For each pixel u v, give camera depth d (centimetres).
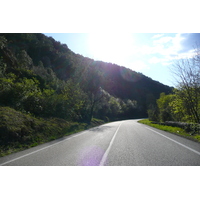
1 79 1505
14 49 3453
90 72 3594
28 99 1595
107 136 1217
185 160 568
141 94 11525
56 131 1331
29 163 560
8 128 918
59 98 2014
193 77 1738
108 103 5691
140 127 2084
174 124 1809
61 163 556
